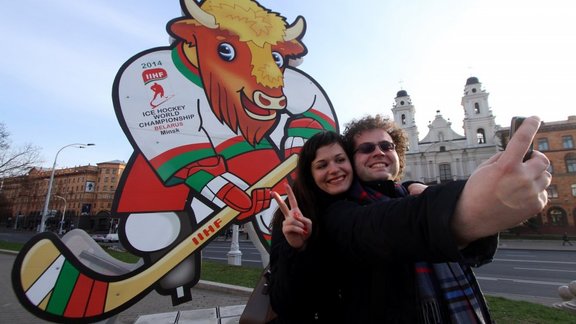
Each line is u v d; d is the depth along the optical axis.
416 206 0.78
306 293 1.13
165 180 4.25
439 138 42.56
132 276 3.76
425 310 1.06
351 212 1.04
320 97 5.80
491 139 38.75
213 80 4.92
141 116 4.33
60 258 3.49
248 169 4.85
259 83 5.28
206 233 4.30
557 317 4.64
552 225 30.69
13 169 19.09
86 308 3.47
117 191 3.97
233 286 6.96
